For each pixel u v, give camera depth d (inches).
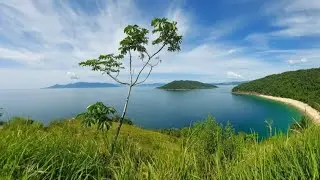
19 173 120.3
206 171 158.6
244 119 5280.5
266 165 133.1
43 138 160.4
